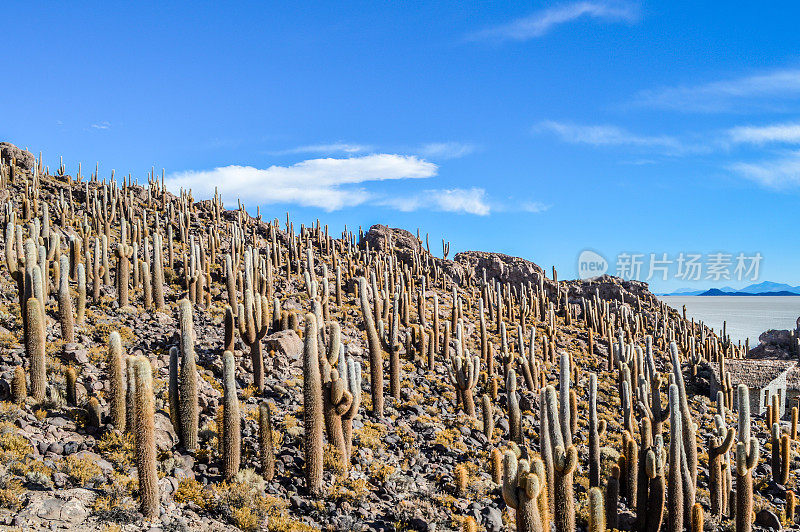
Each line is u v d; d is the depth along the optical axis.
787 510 22.58
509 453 14.33
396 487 19.45
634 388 36.47
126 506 14.41
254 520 15.42
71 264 33.34
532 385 33.06
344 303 44.59
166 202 61.84
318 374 18.34
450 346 38.75
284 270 50.81
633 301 72.62
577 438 28.11
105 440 17.64
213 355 26.62
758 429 33.91
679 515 19.48
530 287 62.66
